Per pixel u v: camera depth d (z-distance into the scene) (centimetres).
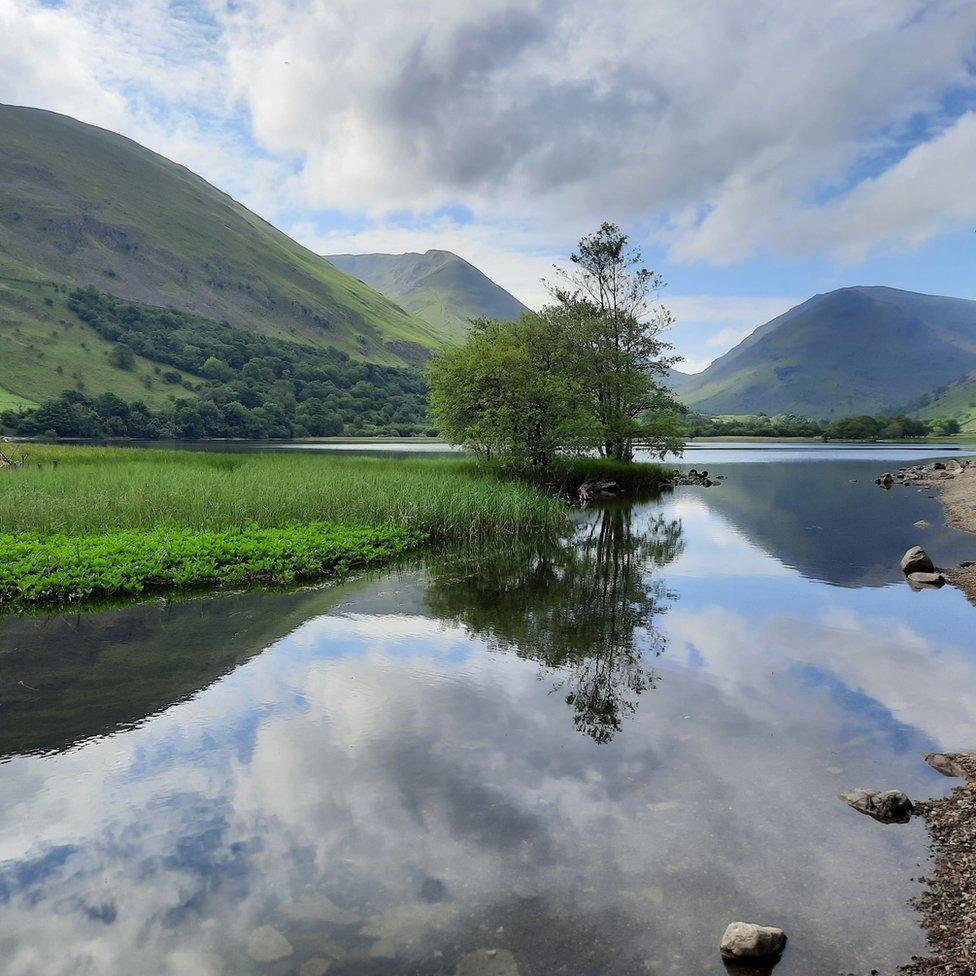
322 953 459
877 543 2389
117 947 465
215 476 2864
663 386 5272
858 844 587
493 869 553
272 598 1508
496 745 790
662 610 1455
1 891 529
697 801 662
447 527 2442
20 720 857
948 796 669
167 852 580
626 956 454
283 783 699
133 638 1205
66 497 2238
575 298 5294
